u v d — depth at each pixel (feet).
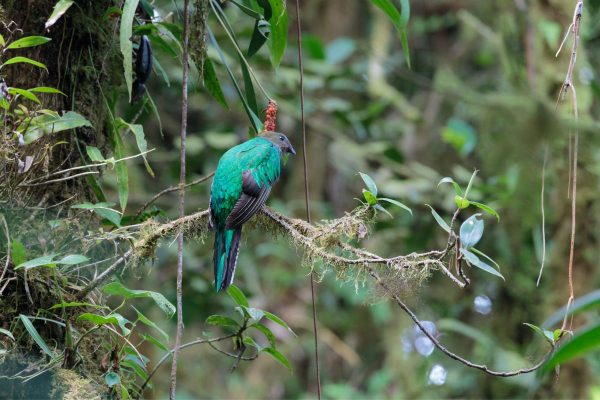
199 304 41.96
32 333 18.42
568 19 38.40
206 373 48.34
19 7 20.86
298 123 45.14
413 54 57.52
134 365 20.53
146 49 22.88
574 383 36.52
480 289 42.65
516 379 37.78
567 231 37.65
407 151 50.67
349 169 47.26
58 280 20.39
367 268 19.12
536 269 40.34
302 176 51.47
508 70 42.16
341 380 51.85
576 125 22.25
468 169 48.21
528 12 39.37
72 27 21.71
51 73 21.34
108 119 22.75
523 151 31.37
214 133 45.11
